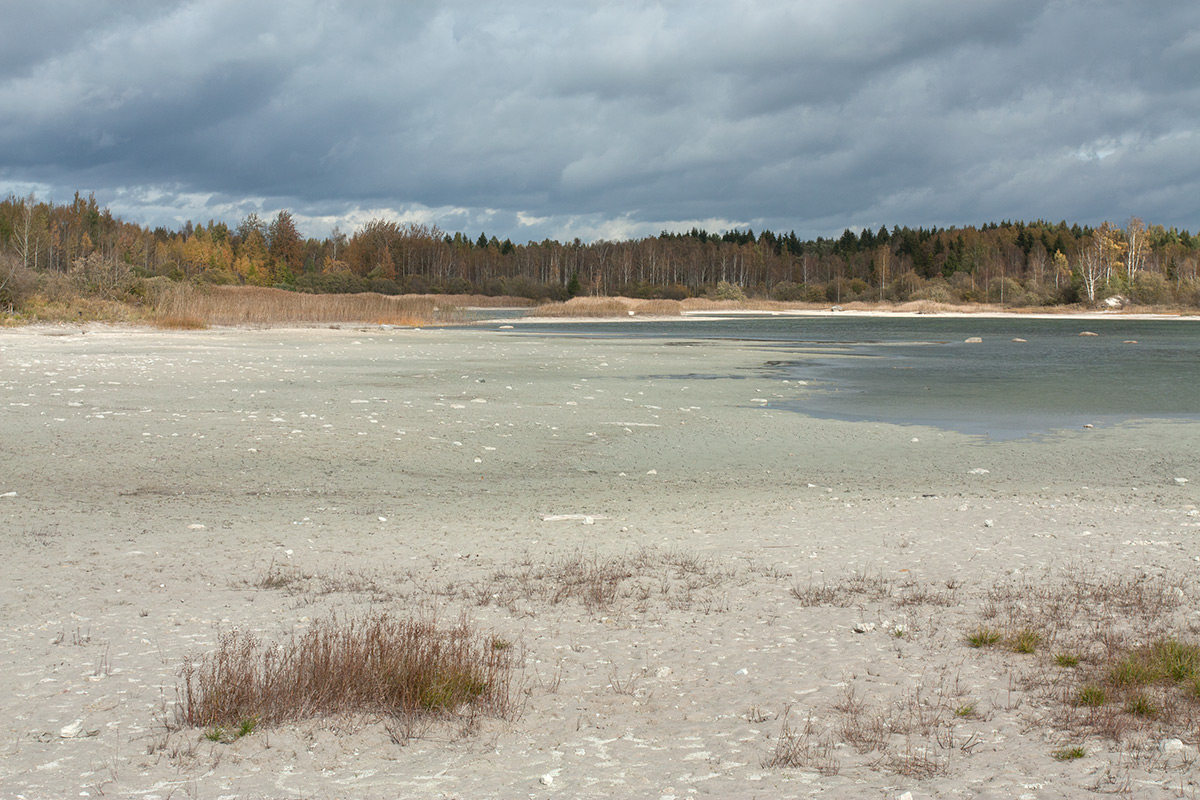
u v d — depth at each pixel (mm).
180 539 10070
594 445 17234
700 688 5852
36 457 14586
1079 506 12211
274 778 4508
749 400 24375
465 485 13688
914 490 13625
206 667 5977
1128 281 120812
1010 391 27219
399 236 189875
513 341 49375
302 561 9188
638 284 168875
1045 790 4336
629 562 9219
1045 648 6531
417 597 7895
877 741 4957
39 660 6215
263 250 170875
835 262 195625
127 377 25812
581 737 5082
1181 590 7938
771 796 4297
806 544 10039
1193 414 22391
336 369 30328
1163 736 4988
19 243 138875
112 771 4547
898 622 7227
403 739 5051
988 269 162125
